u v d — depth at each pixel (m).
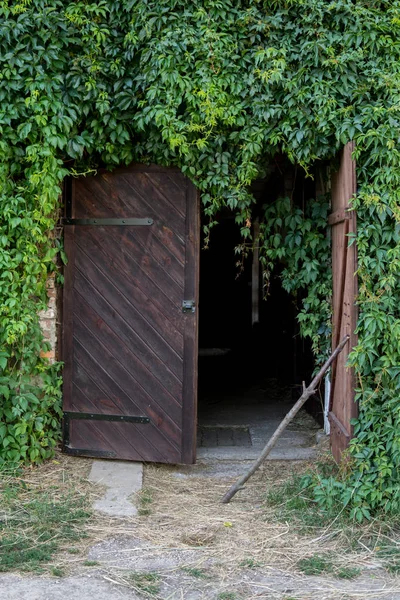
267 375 9.84
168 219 5.23
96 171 5.30
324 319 5.50
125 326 5.30
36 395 5.09
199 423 6.78
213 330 13.07
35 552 3.75
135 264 5.28
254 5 4.88
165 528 4.22
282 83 4.74
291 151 4.91
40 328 5.14
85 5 4.92
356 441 4.47
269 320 10.32
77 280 5.36
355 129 4.62
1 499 4.47
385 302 4.52
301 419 6.86
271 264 5.51
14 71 4.82
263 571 3.67
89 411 5.34
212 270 13.05
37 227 4.94
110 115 4.98
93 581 3.49
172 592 3.41
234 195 5.04
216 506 4.61
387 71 4.69
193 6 4.84
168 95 4.79
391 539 4.05
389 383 4.50
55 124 4.87
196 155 4.98
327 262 5.42
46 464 5.15
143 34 4.77
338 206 5.00
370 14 4.71
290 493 4.68
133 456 5.27
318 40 4.68
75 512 4.32
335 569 3.70
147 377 5.27
